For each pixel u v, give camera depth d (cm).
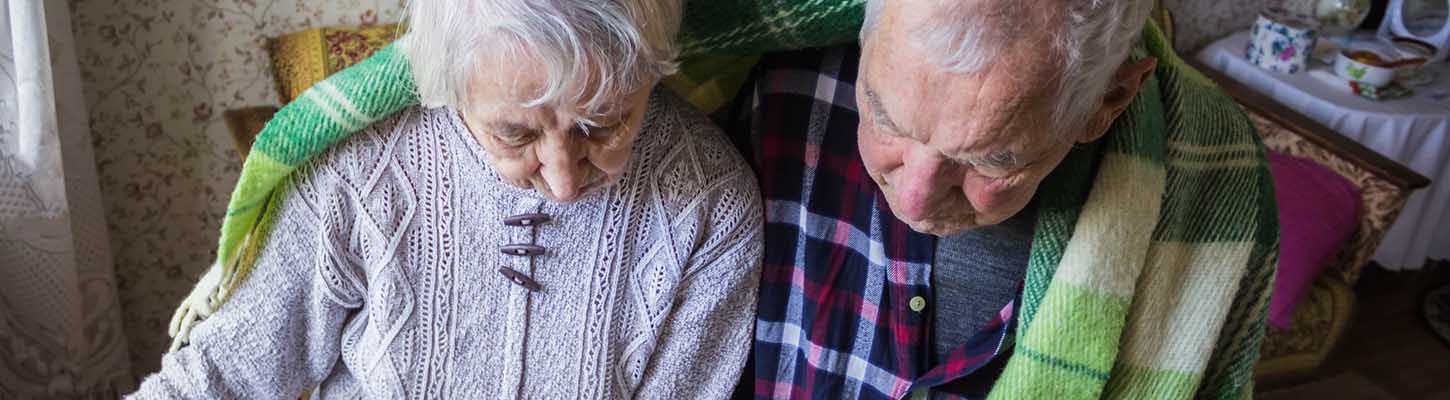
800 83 92
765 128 94
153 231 180
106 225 170
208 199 180
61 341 159
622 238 87
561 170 71
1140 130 81
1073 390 84
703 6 80
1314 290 196
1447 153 216
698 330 94
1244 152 86
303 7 166
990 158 64
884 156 70
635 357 93
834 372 98
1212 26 253
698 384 98
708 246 90
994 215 73
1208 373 95
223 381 91
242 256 87
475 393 93
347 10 168
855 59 89
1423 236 229
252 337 89
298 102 78
